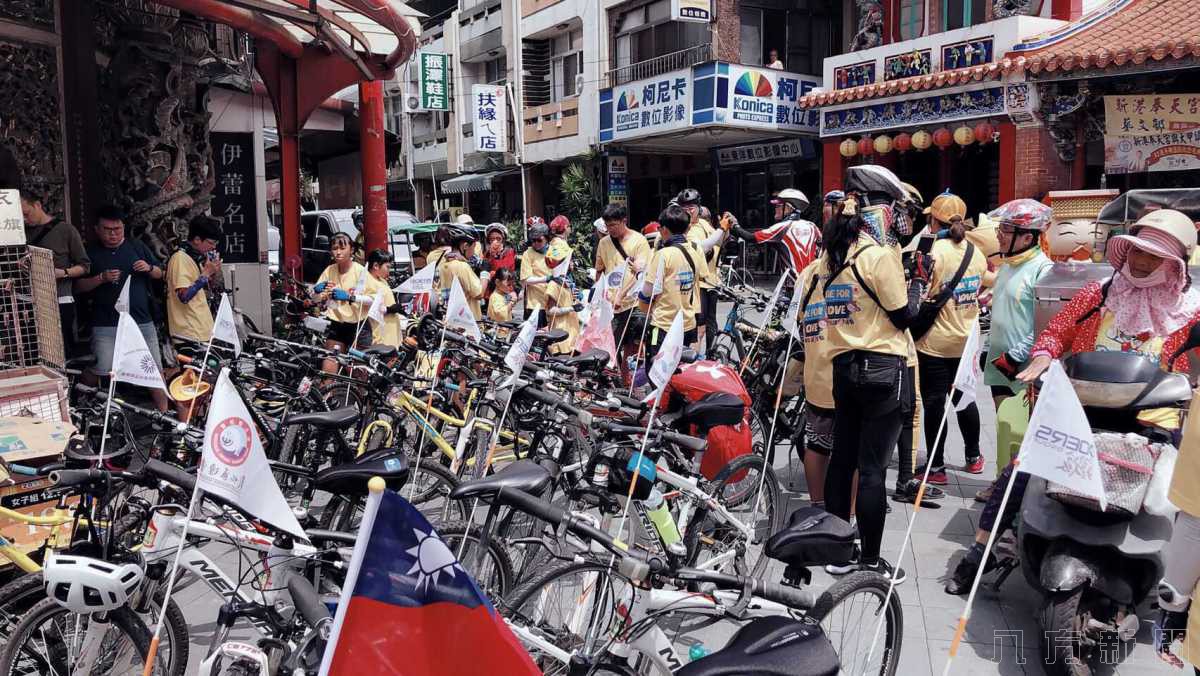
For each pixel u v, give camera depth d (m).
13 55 7.49
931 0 15.91
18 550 3.66
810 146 19.34
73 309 7.00
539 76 25.72
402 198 35.44
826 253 4.43
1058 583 3.48
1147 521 3.50
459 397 6.20
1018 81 13.33
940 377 5.92
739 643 2.51
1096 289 4.18
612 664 2.88
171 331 7.29
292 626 2.99
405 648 1.80
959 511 5.68
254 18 9.05
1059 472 2.58
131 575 2.93
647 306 7.39
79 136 7.99
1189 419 2.79
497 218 28.30
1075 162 13.68
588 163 23.33
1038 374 4.11
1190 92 12.24
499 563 3.74
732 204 22.03
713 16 18.75
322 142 16.42
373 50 10.12
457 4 28.81
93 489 3.21
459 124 29.34
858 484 4.35
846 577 3.28
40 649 3.19
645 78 19.89
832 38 20.41
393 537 1.81
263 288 12.03
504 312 9.75
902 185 4.31
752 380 6.58
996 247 6.40
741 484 4.85
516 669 1.86
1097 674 3.65
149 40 8.63
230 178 11.81
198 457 4.58
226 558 3.67
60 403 4.79
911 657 3.88
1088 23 13.18
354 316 7.66
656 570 2.86
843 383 4.31
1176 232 3.81
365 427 5.66
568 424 4.98
